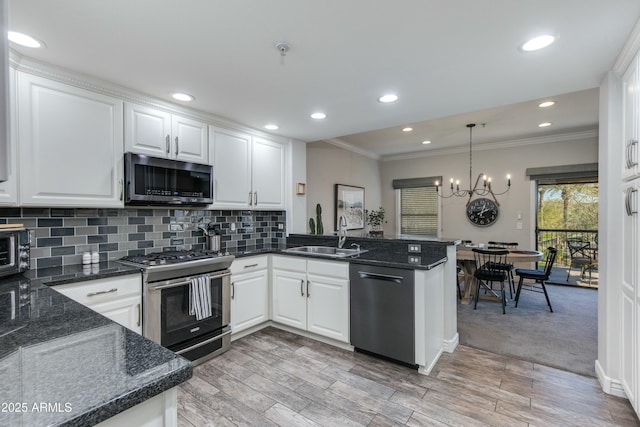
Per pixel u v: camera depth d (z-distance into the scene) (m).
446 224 6.21
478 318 3.67
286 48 1.80
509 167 5.56
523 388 2.18
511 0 1.39
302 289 3.03
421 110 2.86
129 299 2.12
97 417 0.59
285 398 2.06
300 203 4.04
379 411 1.93
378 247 3.19
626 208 1.76
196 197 2.75
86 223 2.38
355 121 3.20
